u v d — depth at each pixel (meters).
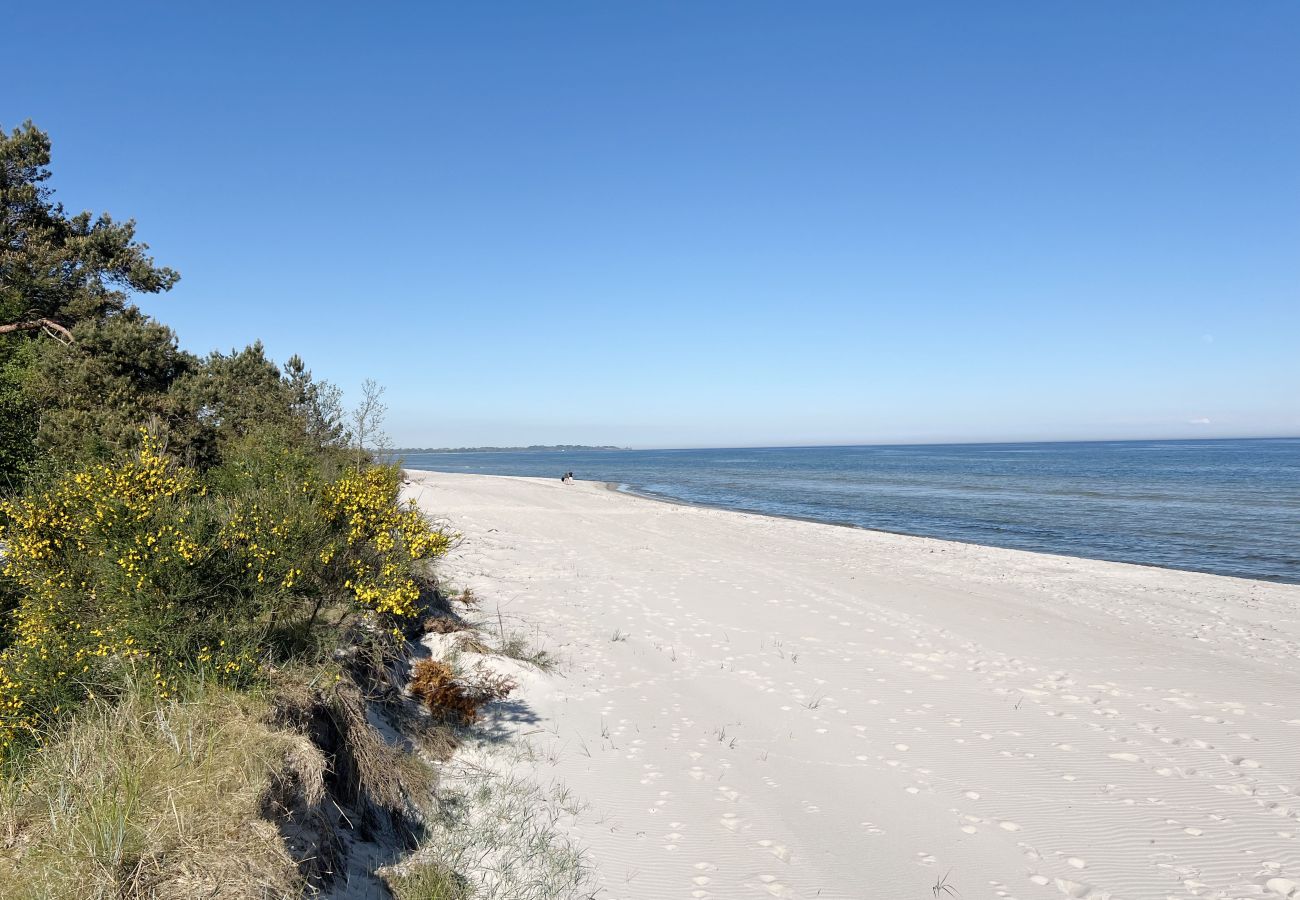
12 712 4.32
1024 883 4.81
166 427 11.91
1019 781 6.26
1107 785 6.19
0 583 5.29
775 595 13.71
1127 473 67.75
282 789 3.84
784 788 6.13
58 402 12.84
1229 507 35.09
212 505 5.67
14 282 16.81
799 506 38.28
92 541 5.01
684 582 14.81
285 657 5.32
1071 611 12.96
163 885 3.06
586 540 20.64
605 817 5.63
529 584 14.01
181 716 4.11
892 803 5.88
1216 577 16.97
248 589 5.19
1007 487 50.97
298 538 5.64
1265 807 5.82
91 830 3.22
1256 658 10.09
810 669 9.30
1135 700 8.30
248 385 17.25
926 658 9.82
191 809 3.42
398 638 7.35
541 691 8.09
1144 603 13.82
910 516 32.66
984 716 7.76
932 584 15.20
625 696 8.27
